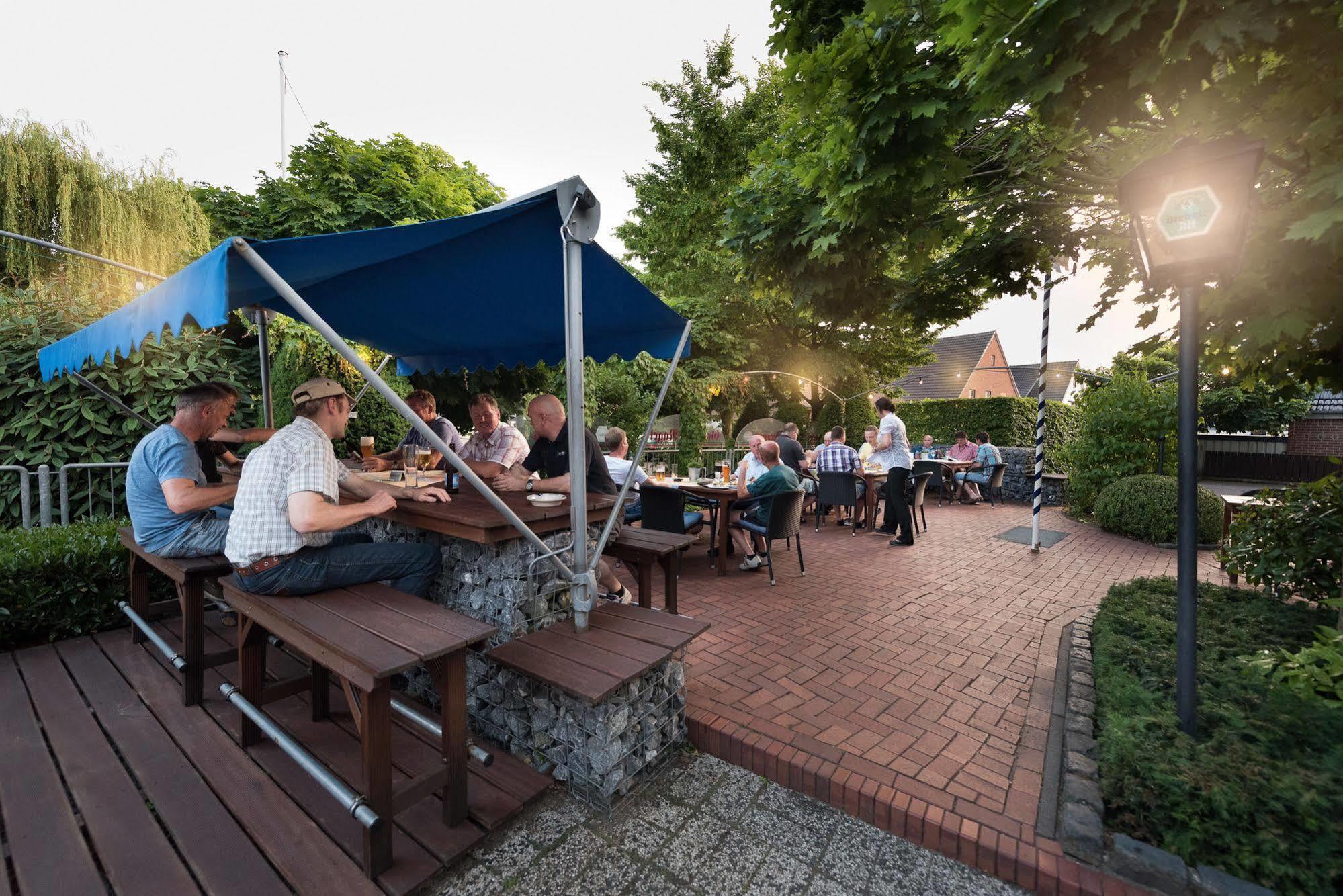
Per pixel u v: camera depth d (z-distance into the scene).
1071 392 14.24
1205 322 2.59
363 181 9.57
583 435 2.33
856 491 7.18
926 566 5.69
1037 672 3.15
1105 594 4.73
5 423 4.94
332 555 2.25
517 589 2.36
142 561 3.26
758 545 5.89
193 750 2.23
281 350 6.80
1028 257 3.80
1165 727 2.05
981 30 1.92
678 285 15.19
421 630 1.82
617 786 2.10
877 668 3.20
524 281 3.00
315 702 2.43
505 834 1.94
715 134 13.77
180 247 8.91
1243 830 1.63
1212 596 3.69
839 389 16.95
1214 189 1.88
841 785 2.11
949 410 14.34
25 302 5.31
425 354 5.06
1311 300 2.13
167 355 5.61
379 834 1.64
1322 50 1.72
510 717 2.35
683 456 12.59
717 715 2.61
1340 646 1.74
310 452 2.16
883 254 3.50
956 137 2.67
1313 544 3.24
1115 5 1.60
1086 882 1.66
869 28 2.33
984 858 1.81
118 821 1.83
